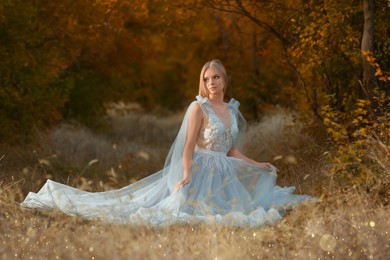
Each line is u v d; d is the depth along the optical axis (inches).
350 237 201.5
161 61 940.0
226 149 262.4
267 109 557.6
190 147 254.7
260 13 377.1
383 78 281.9
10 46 448.1
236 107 271.6
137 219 230.4
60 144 472.1
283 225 213.2
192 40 708.7
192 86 774.5
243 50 605.3
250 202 253.0
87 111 636.1
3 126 437.7
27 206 249.4
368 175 245.8
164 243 198.8
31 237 205.9
